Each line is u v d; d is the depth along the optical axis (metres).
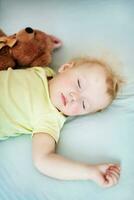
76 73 1.18
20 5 1.51
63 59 1.36
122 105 1.22
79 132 1.13
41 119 1.11
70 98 1.13
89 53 1.37
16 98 1.13
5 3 1.51
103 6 1.52
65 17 1.48
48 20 1.47
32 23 1.46
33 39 1.26
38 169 1.00
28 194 0.97
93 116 1.18
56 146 1.08
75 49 1.38
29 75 1.21
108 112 1.20
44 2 1.52
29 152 1.06
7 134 1.09
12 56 1.26
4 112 1.09
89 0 1.54
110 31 1.44
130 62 1.34
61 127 1.13
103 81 1.18
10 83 1.15
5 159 1.04
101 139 1.11
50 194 0.97
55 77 1.21
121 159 1.06
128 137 1.12
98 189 0.98
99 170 0.98
